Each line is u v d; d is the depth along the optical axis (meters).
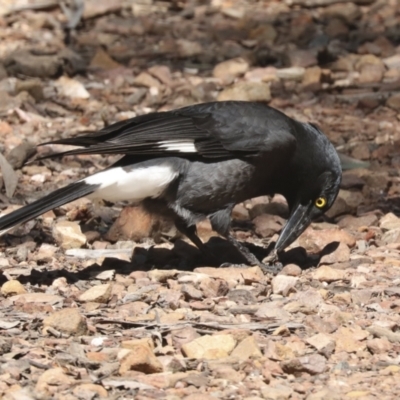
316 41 22.02
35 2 23.75
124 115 17.70
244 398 8.34
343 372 8.96
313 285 11.24
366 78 19.92
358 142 16.81
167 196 11.61
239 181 11.66
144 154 11.35
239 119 11.61
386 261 11.95
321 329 9.84
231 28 23.25
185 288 10.64
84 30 22.73
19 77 19.19
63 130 16.78
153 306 10.44
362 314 10.33
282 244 12.09
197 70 20.41
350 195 14.25
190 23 23.66
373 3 25.14
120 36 22.48
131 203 13.58
